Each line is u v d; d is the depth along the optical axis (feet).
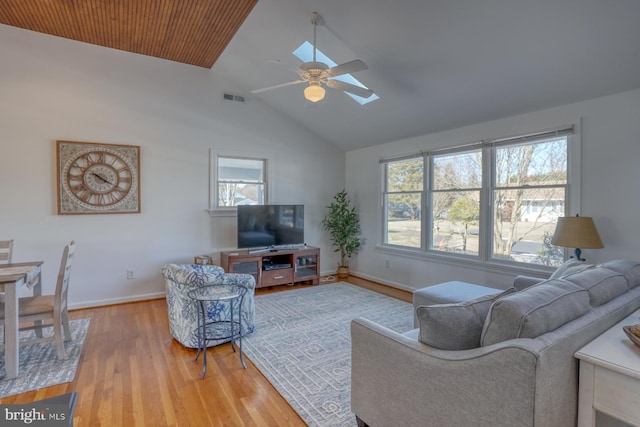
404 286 15.96
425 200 15.03
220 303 9.43
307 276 16.70
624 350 4.19
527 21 7.89
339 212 18.22
